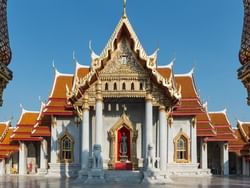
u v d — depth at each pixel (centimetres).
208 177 5331
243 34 1562
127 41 4619
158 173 4209
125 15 4591
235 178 5091
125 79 4581
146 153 4316
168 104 4609
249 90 1598
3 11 1695
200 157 6012
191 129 5522
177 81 6047
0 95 1731
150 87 4547
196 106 5616
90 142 4794
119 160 4853
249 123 7381
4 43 1688
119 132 4919
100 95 4525
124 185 3816
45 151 5878
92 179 4153
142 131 4894
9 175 5934
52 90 5819
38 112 6569
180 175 5409
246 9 1559
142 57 4519
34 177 5278
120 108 4934
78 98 4703
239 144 7025
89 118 4800
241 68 1572
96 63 4519
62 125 5509
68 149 5462
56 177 5212
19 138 6266
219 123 6588
